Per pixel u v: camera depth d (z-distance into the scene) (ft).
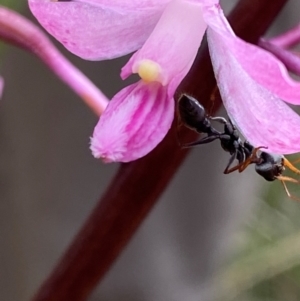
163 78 0.41
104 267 0.46
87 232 0.46
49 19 0.41
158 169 0.45
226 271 0.91
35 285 0.66
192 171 0.59
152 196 0.45
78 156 0.61
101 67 0.57
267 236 0.98
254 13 0.43
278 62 0.38
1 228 0.64
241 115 0.41
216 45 0.41
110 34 0.42
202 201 0.61
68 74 0.48
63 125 0.60
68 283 0.47
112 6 0.40
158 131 0.40
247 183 0.64
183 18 0.41
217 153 0.59
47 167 0.61
